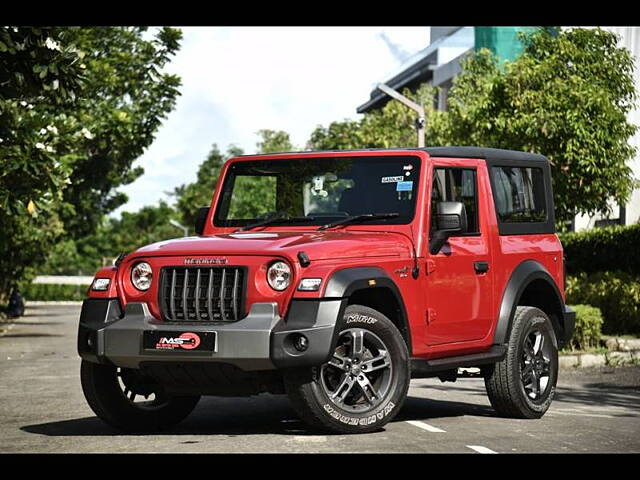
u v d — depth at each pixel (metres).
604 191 22.64
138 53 31.81
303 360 7.79
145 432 9.02
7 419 10.22
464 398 12.07
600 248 23.20
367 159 9.37
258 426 9.23
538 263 10.43
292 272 7.96
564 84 22.64
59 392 13.30
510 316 9.88
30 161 17.39
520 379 9.96
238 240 8.38
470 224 9.68
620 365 17.55
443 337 9.12
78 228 52.25
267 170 9.73
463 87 27.94
